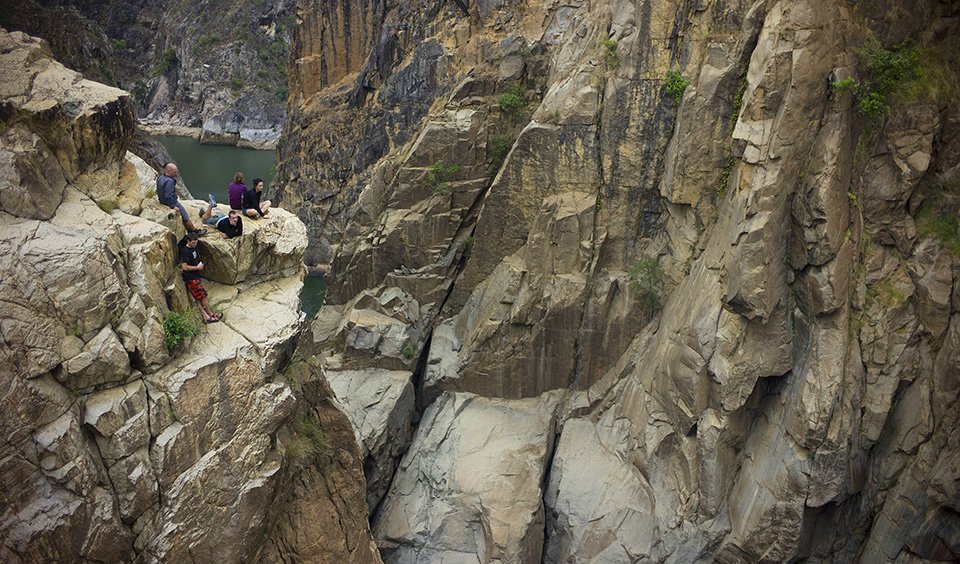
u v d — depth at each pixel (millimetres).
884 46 24141
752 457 25078
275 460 17578
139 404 15133
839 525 24859
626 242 29453
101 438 14727
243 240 18219
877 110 24000
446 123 32625
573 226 29094
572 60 30297
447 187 32625
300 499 19297
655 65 27594
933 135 24094
